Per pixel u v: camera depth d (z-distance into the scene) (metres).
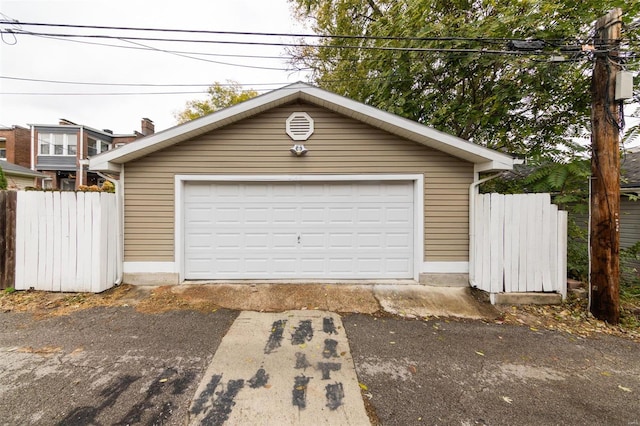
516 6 5.75
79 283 4.86
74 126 19.92
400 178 5.43
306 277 5.56
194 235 5.48
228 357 3.05
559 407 2.39
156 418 2.20
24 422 2.15
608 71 3.99
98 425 2.13
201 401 2.38
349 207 5.56
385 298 4.82
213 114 4.99
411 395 2.50
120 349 3.18
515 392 2.57
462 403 2.42
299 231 5.55
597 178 4.12
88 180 21.00
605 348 3.37
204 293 4.92
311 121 5.41
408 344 3.40
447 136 4.86
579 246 5.57
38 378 2.65
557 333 3.74
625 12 4.98
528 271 4.73
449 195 5.41
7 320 3.87
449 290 5.17
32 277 4.86
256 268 5.54
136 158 5.29
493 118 6.71
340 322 3.97
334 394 2.49
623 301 4.59
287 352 3.17
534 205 4.75
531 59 5.54
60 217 4.85
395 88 7.85
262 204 5.53
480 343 3.45
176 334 3.55
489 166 4.91
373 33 8.02
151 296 4.78
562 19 5.49
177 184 5.35
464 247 5.40
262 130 5.41
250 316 4.12
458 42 6.31
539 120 6.77
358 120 5.40
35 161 19.31
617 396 2.54
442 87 7.43
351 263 5.59
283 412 2.27
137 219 5.33
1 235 4.85
